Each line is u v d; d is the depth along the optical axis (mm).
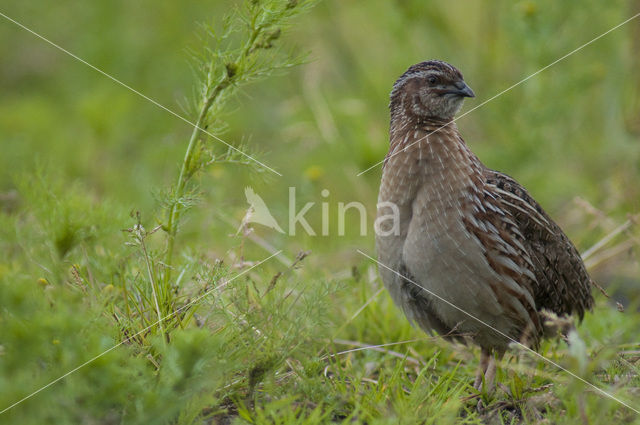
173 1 23469
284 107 20375
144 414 8195
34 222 12375
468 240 10836
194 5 23453
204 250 12891
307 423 8719
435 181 11031
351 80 20344
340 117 18609
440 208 10945
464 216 10875
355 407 9516
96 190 17906
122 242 11859
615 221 15352
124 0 24047
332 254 14594
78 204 11898
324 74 20562
